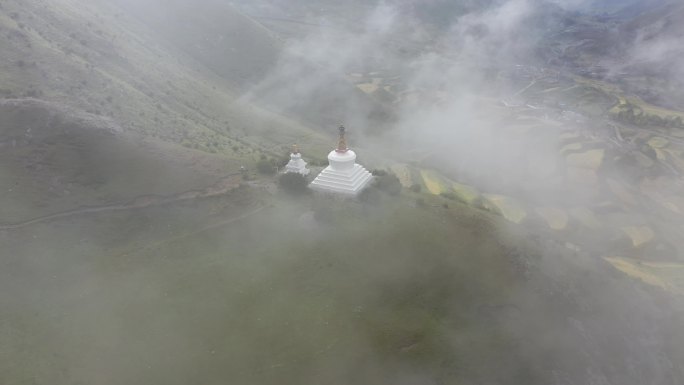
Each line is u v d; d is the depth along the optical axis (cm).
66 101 7019
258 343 4856
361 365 4781
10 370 4300
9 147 6050
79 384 4316
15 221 5497
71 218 5784
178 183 6512
